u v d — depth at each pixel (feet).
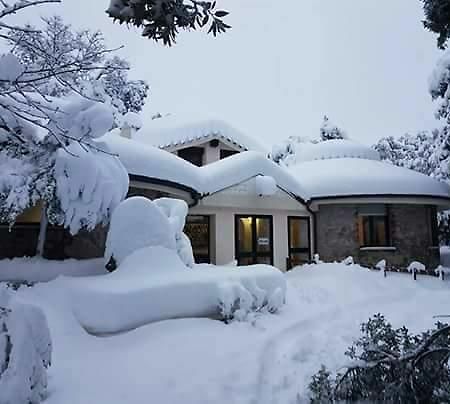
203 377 15.12
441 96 44.16
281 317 24.32
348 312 27.45
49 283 20.72
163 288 20.38
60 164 21.70
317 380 14.29
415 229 50.42
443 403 11.54
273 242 46.83
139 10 8.50
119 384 14.33
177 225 27.12
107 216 23.81
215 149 54.80
